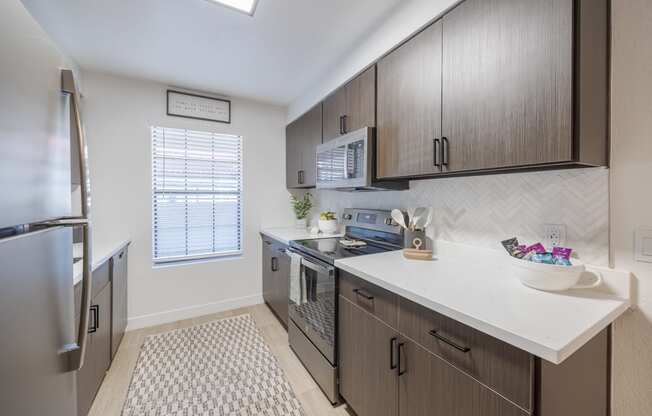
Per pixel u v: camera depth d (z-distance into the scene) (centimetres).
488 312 85
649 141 94
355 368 143
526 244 128
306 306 196
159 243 271
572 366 83
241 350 219
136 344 226
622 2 97
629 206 99
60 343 76
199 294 284
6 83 54
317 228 280
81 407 139
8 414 53
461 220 157
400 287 109
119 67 228
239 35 184
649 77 93
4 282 52
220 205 299
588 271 106
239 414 154
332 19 167
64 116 81
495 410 80
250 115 306
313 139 251
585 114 89
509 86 101
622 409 100
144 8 156
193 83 260
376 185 175
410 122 145
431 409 100
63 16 162
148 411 156
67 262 82
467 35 116
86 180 86
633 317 98
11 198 55
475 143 113
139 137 254
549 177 120
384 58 164
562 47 87
